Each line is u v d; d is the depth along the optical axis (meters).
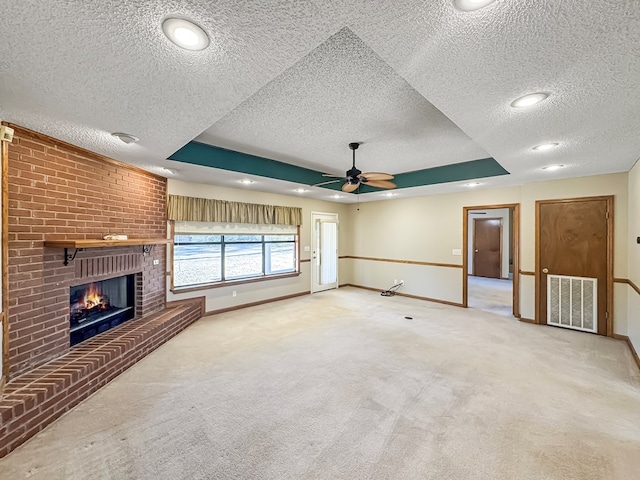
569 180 4.12
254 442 1.87
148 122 2.16
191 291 4.55
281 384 2.59
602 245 3.90
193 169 3.70
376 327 4.18
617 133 2.34
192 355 3.21
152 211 3.96
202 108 1.92
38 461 1.72
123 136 2.44
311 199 6.55
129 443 1.86
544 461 1.71
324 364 2.98
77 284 2.78
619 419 2.09
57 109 1.93
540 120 2.09
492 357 3.16
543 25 1.13
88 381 2.40
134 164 3.45
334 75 2.03
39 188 2.43
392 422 2.06
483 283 7.99
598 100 1.78
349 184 3.71
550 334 3.92
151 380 2.66
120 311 3.55
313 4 1.04
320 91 2.25
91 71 1.47
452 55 1.34
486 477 1.60
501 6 1.03
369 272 7.04
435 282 5.81
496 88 1.64
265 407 2.24
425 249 5.97
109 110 1.95
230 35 1.20
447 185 4.77
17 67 1.43
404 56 1.35
